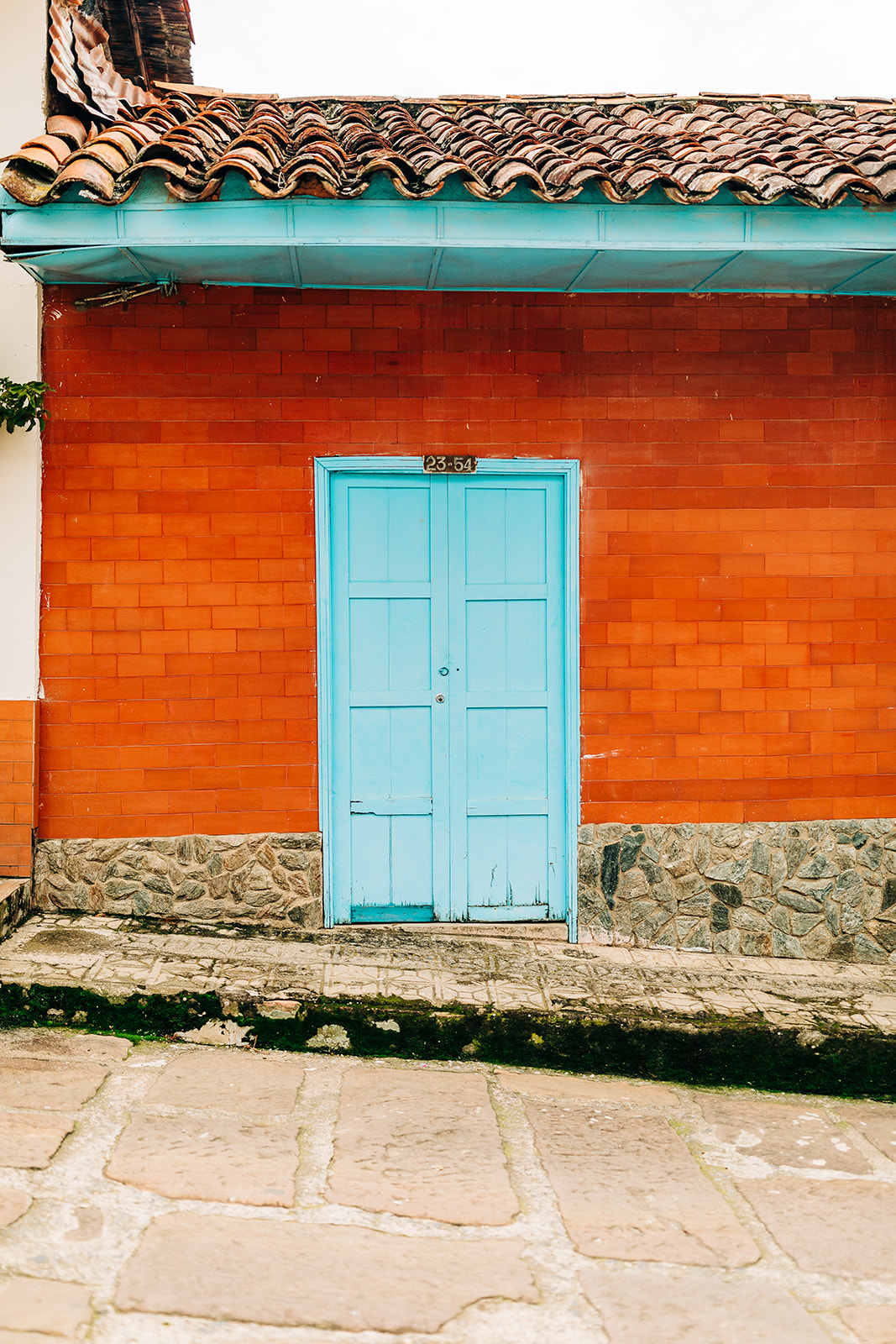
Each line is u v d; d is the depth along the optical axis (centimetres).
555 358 469
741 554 480
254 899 470
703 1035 391
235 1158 307
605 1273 264
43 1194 282
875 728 490
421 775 483
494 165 403
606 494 474
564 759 486
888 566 488
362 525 474
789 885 486
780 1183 316
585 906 479
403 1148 320
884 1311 255
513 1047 390
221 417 459
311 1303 246
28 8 451
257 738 468
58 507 455
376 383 464
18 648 454
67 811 462
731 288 471
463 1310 247
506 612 482
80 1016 386
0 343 448
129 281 446
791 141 485
